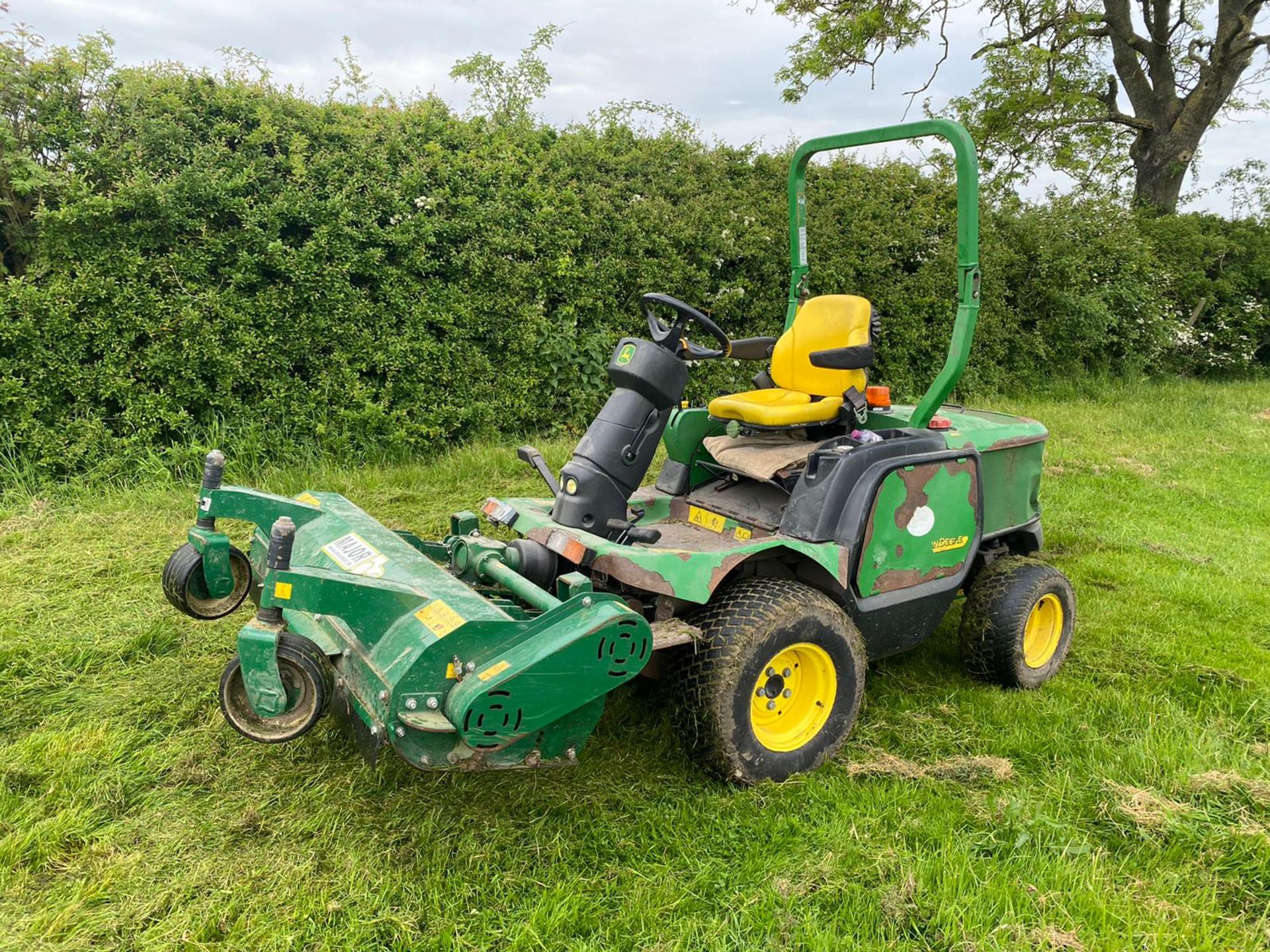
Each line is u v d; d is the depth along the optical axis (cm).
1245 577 565
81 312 606
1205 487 793
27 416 589
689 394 892
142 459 620
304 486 641
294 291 664
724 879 267
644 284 835
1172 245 1543
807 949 240
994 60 1412
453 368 745
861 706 348
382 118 718
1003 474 419
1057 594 413
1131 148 1730
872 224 1019
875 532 343
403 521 592
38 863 262
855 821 295
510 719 256
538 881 263
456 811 293
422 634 262
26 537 528
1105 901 260
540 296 781
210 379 653
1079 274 1270
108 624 421
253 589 342
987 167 1409
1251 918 263
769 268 913
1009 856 284
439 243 734
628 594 352
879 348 1044
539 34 1022
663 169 881
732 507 397
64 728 335
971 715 377
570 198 790
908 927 252
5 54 585
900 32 1334
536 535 351
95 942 234
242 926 241
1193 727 369
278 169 675
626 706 368
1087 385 1280
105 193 618
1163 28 1633
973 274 372
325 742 328
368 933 240
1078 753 349
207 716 346
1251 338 1545
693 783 316
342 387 690
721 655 300
